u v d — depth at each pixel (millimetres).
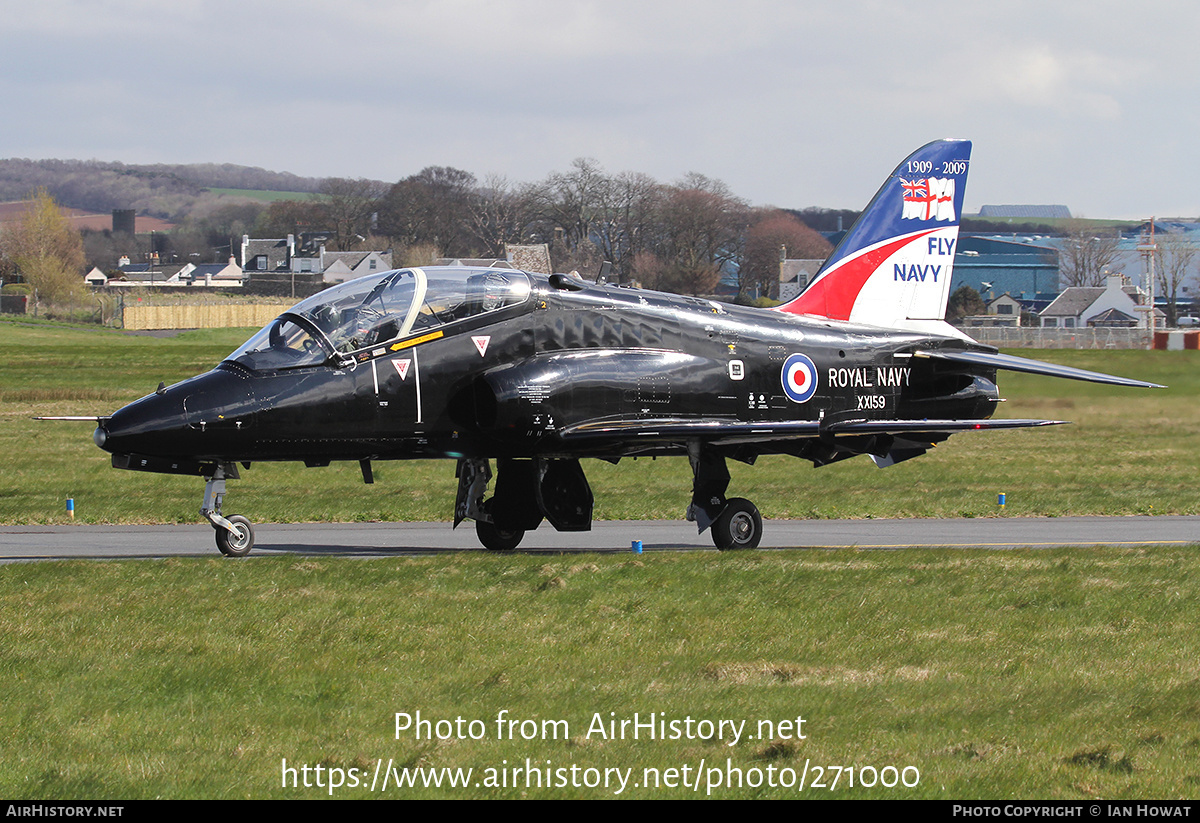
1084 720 25469
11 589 36469
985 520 63906
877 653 30453
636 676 28219
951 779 22266
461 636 31547
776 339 53688
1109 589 38750
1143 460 100500
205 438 42500
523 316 47812
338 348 44469
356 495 71188
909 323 60500
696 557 44188
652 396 49250
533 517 49906
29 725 24438
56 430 114438
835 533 57000
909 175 60500
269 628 31984
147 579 38219
